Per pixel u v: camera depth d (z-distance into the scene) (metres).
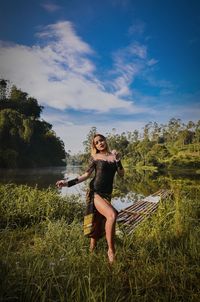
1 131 63.19
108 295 2.79
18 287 2.78
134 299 2.79
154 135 109.94
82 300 2.71
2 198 7.48
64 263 3.39
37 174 35.62
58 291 2.69
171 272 3.38
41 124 84.38
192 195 10.34
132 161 82.06
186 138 99.75
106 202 3.92
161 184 21.48
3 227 6.07
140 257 3.84
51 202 7.84
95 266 3.48
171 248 4.24
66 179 4.15
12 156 56.75
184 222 5.41
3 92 86.50
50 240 4.61
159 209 6.20
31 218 6.77
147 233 4.89
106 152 4.26
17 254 3.75
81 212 7.94
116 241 4.40
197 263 3.64
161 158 76.56
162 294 2.94
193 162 68.94
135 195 14.21
